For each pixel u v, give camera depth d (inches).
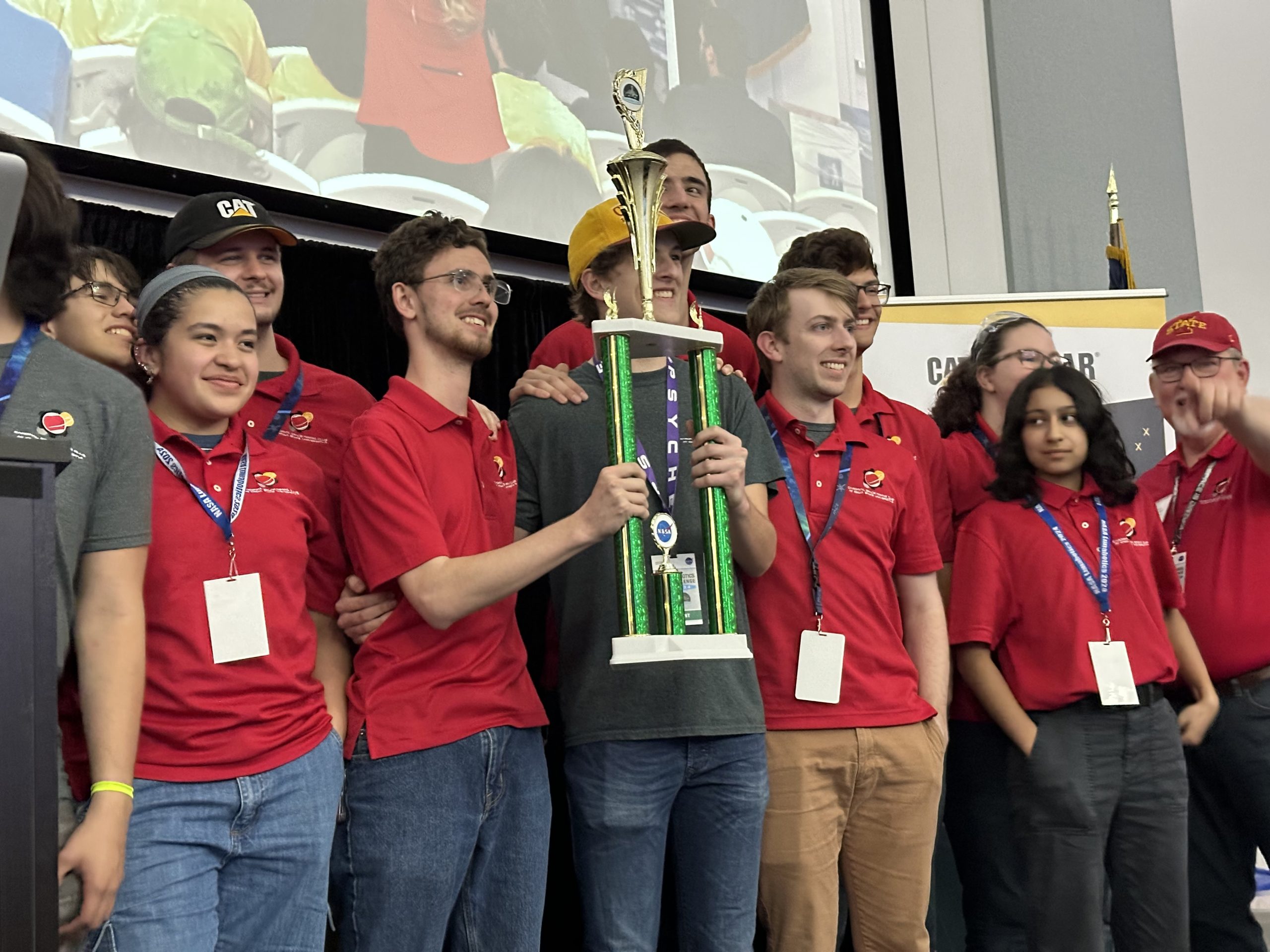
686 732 82.6
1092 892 101.7
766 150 179.5
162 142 119.5
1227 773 117.0
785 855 90.6
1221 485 122.6
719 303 171.0
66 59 114.1
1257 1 226.7
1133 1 227.9
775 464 92.8
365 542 81.1
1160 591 115.0
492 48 148.9
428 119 141.1
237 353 76.8
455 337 86.8
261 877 69.3
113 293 85.3
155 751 67.1
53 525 47.1
